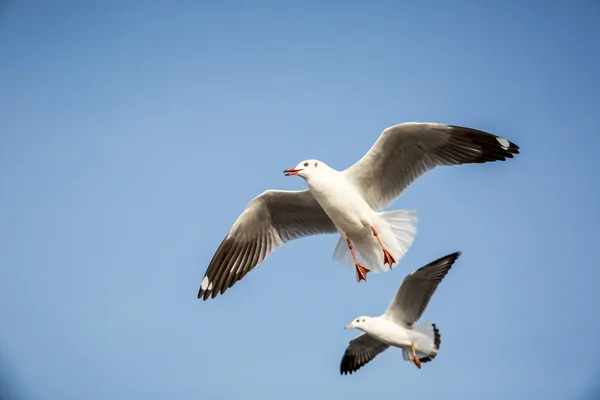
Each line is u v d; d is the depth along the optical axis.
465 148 12.55
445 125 12.14
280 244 14.07
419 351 16.83
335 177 12.55
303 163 12.62
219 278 14.04
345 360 18.64
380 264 12.95
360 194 12.84
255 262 13.98
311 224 14.02
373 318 16.94
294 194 13.40
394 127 12.12
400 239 12.58
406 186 12.84
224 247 14.02
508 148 12.62
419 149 12.55
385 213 12.68
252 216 13.78
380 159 12.49
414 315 16.98
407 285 16.58
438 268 16.20
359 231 12.73
